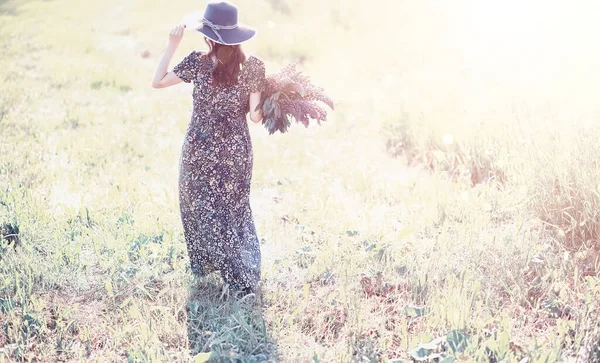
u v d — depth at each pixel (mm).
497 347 3662
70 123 9359
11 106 10188
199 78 4270
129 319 4340
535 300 4453
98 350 4055
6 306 4398
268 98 4320
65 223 5625
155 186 6812
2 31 18188
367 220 5680
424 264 4848
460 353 3605
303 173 7105
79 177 7039
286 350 3982
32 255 5027
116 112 10070
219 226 4457
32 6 23844
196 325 4262
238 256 4520
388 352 3943
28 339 4109
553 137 5887
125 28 17609
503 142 6531
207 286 4742
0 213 5766
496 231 5340
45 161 7582
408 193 6336
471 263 4855
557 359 3660
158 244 5125
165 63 4328
